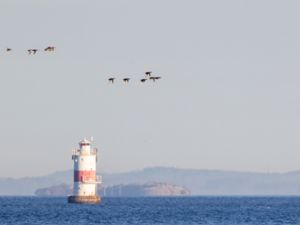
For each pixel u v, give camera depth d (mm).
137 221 194750
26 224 180875
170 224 186250
